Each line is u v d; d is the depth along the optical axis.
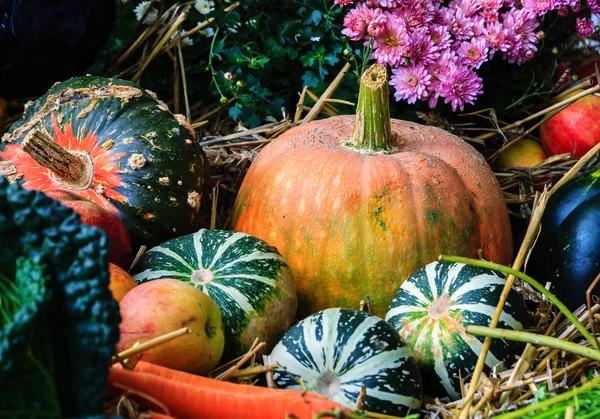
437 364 0.78
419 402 0.75
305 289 0.88
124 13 1.15
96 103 0.92
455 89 0.99
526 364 0.76
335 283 0.87
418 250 0.87
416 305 0.80
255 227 0.90
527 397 0.76
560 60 1.17
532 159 1.10
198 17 1.12
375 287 0.87
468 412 0.74
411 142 0.93
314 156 0.89
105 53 1.14
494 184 0.92
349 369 0.74
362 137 0.91
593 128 1.08
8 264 0.61
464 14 1.03
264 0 1.07
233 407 0.72
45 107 0.93
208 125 1.14
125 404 0.69
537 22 1.05
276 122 1.08
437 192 0.88
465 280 0.80
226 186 1.03
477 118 1.12
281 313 0.82
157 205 0.88
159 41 1.14
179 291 0.75
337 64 1.08
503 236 0.91
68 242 0.61
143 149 0.89
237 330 0.80
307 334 0.76
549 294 0.75
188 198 0.90
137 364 0.72
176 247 0.84
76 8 0.98
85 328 0.61
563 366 0.79
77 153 0.90
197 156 0.91
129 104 0.92
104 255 0.61
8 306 0.60
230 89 1.07
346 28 1.02
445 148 0.93
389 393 0.74
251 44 1.09
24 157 0.90
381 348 0.75
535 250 0.95
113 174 0.88
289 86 1.13
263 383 0.81
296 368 0.75
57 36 0.98
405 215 0.86
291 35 1.07
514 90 1.11
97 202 0.88
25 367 0.59
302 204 0.87
